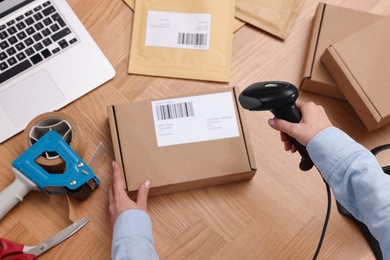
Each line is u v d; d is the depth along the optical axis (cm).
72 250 72
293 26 83
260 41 83
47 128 71
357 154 60
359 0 84
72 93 77
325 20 79
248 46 82
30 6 78
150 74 80
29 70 76
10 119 75
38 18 78
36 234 73
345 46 73
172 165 71
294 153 78
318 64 77
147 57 80
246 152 72
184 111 73
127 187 70
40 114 74
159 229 74
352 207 64
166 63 80
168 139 72
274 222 75
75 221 73
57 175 68
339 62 73
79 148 72
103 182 75
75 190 70
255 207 75
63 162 69
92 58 78
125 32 82
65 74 77
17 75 76
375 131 79
